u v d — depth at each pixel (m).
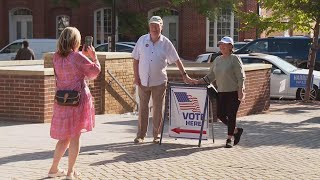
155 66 9.91
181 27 34.56
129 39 34.31
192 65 16.62
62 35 7.36
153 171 8.12
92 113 7.55
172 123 10.23
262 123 13.33
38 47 29.73
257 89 15.44
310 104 18.08
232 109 9.88
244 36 34.19
